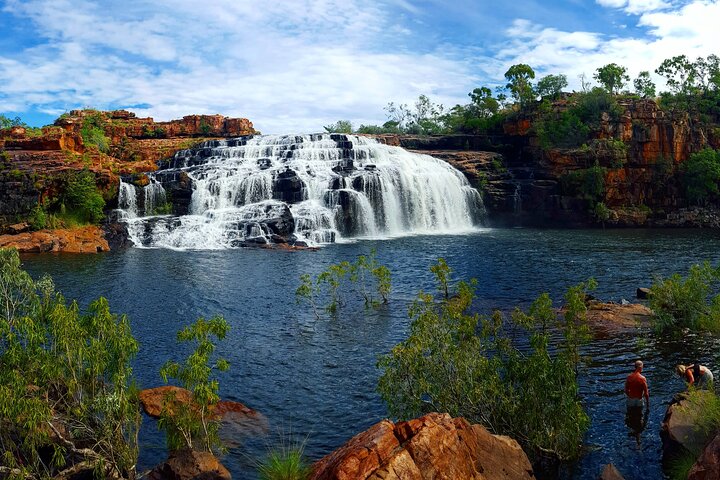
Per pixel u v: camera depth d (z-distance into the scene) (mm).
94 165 68312
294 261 46219
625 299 31594
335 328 26875
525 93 108750
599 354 21984
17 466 12438
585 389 18688
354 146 81312
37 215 58812
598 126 86875
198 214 66000
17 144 70875
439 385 15195
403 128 150500
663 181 85688
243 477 13789
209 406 17250
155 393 18156
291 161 74375
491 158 88938
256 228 58344
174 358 22906
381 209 69062
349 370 21391
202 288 35781
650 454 14500
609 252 51344
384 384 15258
